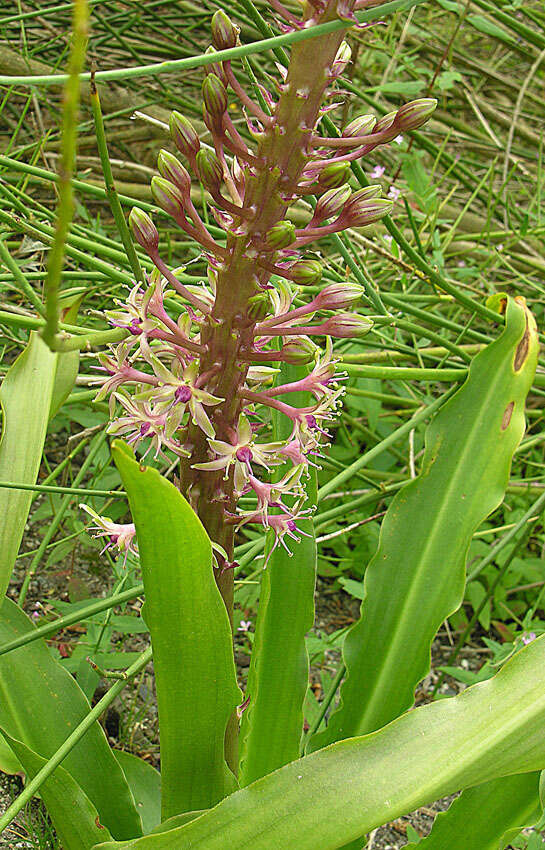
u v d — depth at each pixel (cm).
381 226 87
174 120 26
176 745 31
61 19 90
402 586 43
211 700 30
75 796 33
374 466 74
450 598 42
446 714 29
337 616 69
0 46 88
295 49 25
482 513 43
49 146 84
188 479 31
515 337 45
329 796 28
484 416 44
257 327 30
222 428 30
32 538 68
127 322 29
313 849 27
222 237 55
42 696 39
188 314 29
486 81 115
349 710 41
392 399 69
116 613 62
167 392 29
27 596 63
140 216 27
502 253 84
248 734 40
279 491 31
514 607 70
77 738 36
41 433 38
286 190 27
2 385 40
